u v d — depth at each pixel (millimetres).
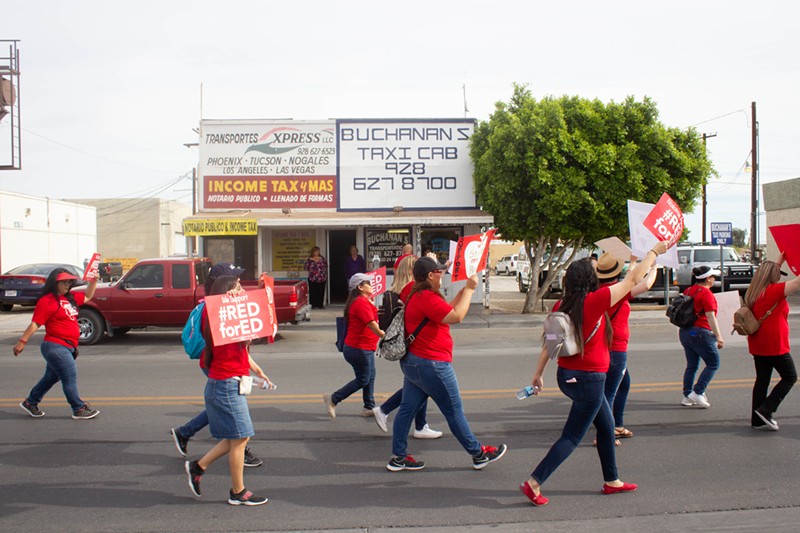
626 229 16922
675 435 6785
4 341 15242
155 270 14203
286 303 14211
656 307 19578
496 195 17406
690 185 17531
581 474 5684
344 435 6996
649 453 6219
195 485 5160
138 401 8672
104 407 8328
